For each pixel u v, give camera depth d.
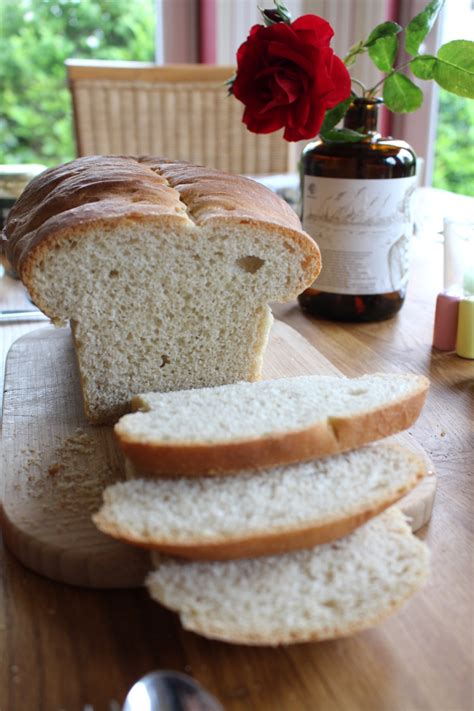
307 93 0.49
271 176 0.94
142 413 0.38
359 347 0.57
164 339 0.46
